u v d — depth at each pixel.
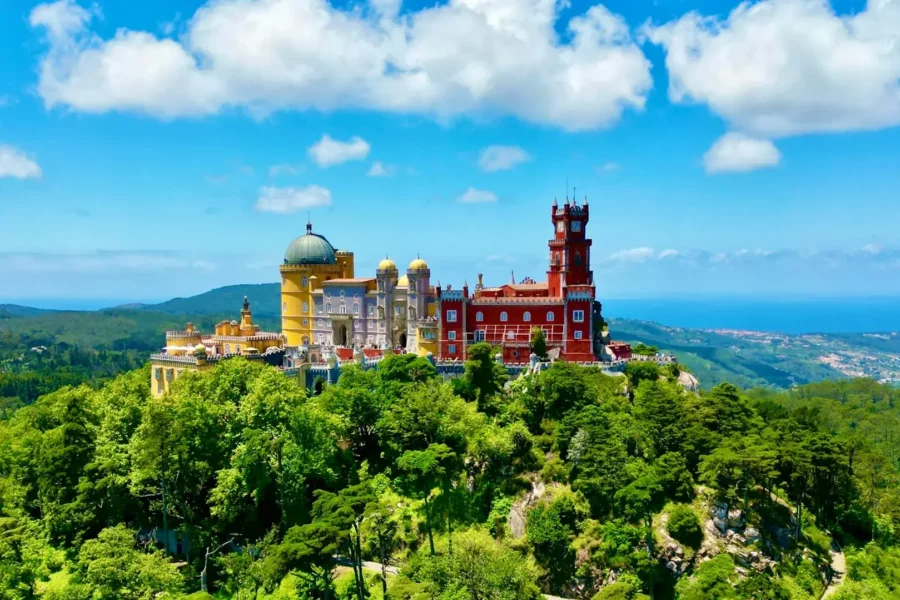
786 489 117.44
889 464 135.88
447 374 152.88
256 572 88.44
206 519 106.69
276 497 108.19
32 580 92.06
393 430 118.06
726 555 102.19
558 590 104.00
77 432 111.62
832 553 113.12
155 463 102.69
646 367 142.75
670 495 110.75
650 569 99.88
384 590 92.50
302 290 192.88
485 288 175.38
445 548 104.31
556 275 163.25
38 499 112.44
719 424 123.31
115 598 82.69
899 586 104.56
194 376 123.44
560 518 108.12
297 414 110.06
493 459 118.62
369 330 182.38
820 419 161.12
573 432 118.25
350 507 89.38
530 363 145.62
